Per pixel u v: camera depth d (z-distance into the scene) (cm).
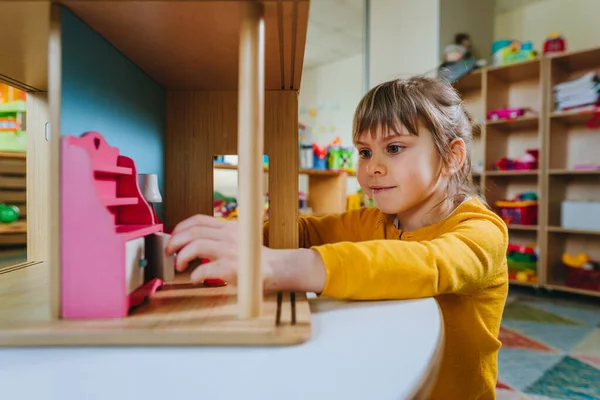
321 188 270
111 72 47
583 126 274
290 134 72
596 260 272
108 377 27
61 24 35
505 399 125
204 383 26
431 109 68
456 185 75
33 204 69
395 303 41
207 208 73
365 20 313
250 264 34
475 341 59
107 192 41
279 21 38
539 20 311
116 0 34
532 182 296
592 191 271
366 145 71
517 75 291
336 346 31
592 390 131
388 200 68
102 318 35
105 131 46
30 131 69
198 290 44
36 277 55
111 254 35
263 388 25
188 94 73
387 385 25
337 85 457
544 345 169
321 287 40
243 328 32
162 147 71
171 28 41
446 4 277
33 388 26
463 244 48
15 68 56
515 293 258
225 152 73
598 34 284
